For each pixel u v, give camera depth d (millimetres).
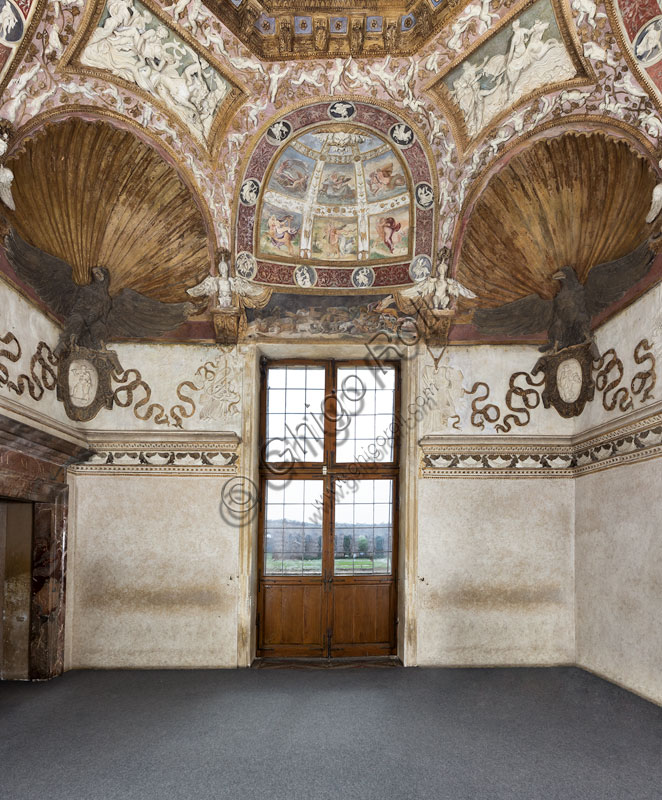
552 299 9367
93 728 6312
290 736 6105
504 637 9023
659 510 7039
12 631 8203
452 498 9250
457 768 5371
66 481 8719
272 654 9625
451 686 7895
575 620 9016
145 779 5137
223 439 9227
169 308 9406
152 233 8953
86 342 8875
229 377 9430
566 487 9250
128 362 9297
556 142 8078
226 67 7801
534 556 9148
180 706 7051
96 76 7203
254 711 6875
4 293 6941
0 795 4844
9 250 7055
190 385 9352
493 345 9547
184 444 9188
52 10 6379
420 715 6746
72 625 8805
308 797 4840
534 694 7516
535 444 9297
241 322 9492
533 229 8969
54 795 4852
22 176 7207
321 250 9781
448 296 9422
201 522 9086
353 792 4926
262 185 9219
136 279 9219
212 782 5086
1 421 6695
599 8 6551
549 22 6953
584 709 6914
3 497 7469
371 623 9773
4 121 6648
